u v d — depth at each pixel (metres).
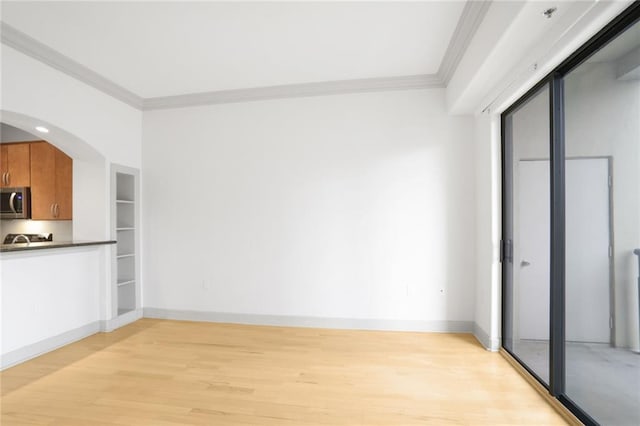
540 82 2.28
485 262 3.09
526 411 2.05
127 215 4.00
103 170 3.57
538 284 2.78
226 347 3.07
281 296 3.72
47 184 4.30
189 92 3.79
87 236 3.59
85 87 3.31
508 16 1.91
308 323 3.66
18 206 4.32
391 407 2.09
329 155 3.64
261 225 3.78
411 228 3.49
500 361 2.75
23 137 4.37
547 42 1.96
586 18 1.66
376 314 3.54
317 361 2.76
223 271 3.86
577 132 2.35
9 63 2.64
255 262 3.78
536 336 2.79
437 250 3.45
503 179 2.93
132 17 2.42
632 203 2.29
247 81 3.53
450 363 2.71
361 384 2.38
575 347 2.45
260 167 3.78
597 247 2.39
